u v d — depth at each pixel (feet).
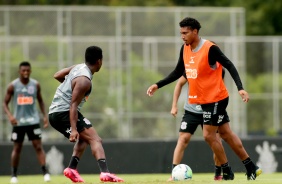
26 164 200.85
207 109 117.08
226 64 115.24
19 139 164.66
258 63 294.46
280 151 200.85
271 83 294.05
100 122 263.70
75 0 366.84
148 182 110.93
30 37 262.88
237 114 271.28
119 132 264.52
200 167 195.00
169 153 199.82
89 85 115.24
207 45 116.06
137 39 267.80
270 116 295.28
